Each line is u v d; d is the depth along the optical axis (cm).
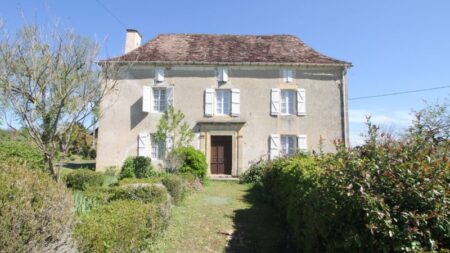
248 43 1758
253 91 1575
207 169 1373
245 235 620
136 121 1527
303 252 449
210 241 584
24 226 223
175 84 1557
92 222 357
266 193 956
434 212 257
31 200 237
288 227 587
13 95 707
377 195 282
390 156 306
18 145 820
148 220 484
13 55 718
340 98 1577
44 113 733
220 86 1567
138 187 652
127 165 1228
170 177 893
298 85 1584
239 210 821
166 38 1761
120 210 433
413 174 279
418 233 259
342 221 321
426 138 316
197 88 1560
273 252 529
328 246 344
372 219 278
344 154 348
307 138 1553
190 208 815
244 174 1431
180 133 1466
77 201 570
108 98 1518
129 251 399
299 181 503
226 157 1581
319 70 1591
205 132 1540
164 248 522
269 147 1545
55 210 254
